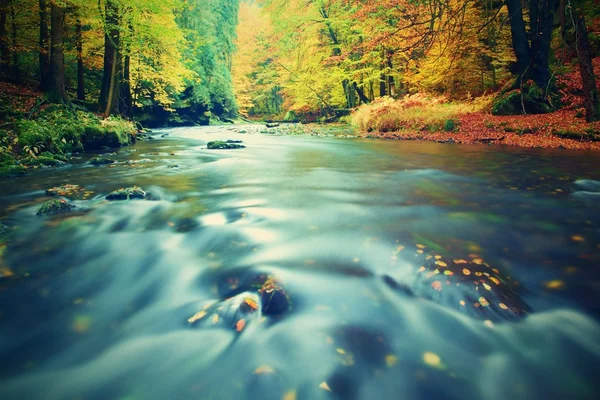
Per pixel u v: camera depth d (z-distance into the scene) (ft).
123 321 6.94
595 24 52.70
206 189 18.48
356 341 6.12
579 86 44.06
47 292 8.06
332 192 17.61
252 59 158.20
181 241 11.01
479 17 53.57
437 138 43.57
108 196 16.20
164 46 62.69
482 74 62.39
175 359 5.82
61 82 43.37
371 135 54.03
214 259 9.64
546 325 6.55
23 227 12.23
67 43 51.03
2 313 7.22
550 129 36.52
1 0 48.44
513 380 5.30
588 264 8.88
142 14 50.21
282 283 7.77
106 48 50.93
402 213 13.62
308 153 34.78
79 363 5.80
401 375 5.37
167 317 7.00
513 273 8.46
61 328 6.73
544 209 13.87
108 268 9.21
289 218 13.14
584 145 30.91
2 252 10.15
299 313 6.92
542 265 8.86
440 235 11.00
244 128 84.94
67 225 12.46
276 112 171.63
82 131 35.68
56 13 42.47
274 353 5.83
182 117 100.42
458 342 6.12
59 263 9.53
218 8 124.67
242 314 6.63
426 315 6.86
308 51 93.56
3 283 8.44
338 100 101.40
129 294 7.98
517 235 10.94
